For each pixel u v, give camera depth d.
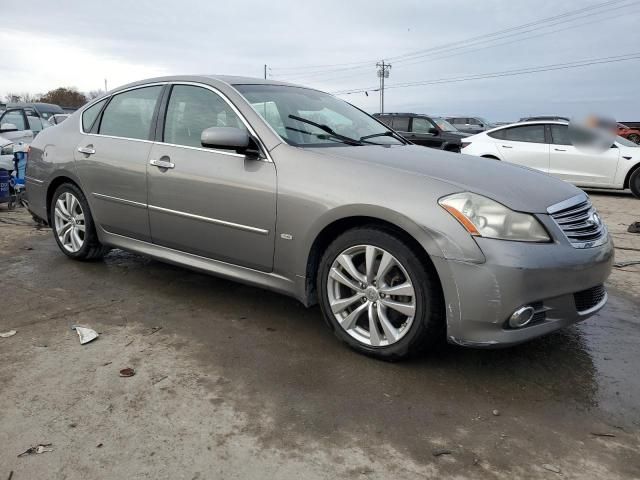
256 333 3.32
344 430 2.34
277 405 2.52
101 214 4.27
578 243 2.79
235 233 3.39
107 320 3.46
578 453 2.22
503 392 2.70
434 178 2.82
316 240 3.09
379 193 2.82
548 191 2.95
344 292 3.11
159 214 3.79
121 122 4.21
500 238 2.60
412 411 2.50
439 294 2.74
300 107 3.80
